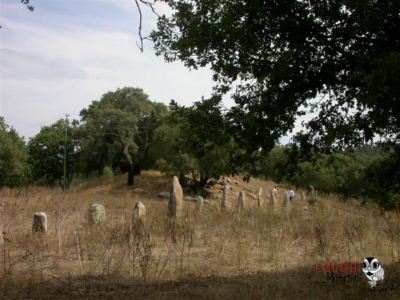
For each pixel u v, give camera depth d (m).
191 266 9.71
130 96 46.75
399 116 5.71
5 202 22.00
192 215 18.80
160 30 7.45
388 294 7.25
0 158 50.34
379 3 5.65
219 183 38.19
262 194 37.47
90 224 14.06
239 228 14.66
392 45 5.93
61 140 61.81
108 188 40.69
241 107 6.86
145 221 14.82
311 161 7.19
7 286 7.87
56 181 62.81
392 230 12.41
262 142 6.72
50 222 16.41
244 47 6.50
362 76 5.88
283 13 6.41
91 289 8.04
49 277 8.70
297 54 6.24
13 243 11.70
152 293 7.74
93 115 45.88
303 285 8.07
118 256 10.16
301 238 13.04
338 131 6.11
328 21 6.39
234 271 9.50
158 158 38.69
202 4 6.72
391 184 7.04
